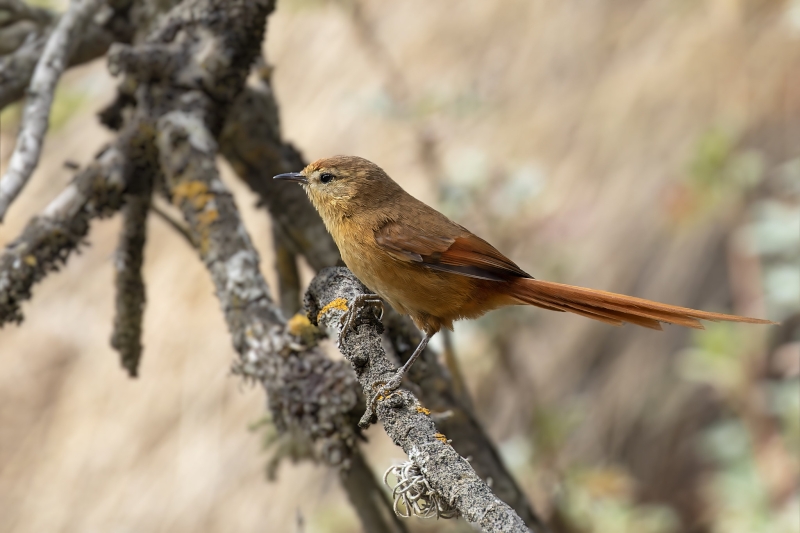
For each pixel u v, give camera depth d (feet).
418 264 21.08
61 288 43.50
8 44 23.88
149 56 20.86
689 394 38.73
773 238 31.58
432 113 33.14
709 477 37.19
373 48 39.91
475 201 33.63
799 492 32.12
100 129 42.63
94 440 40.63
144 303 22.70
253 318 18.04
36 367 42.55
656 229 38.73
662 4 42.39
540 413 33.88
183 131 19.98
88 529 38.63
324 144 41.29
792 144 37.52
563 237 38.40
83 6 20.36
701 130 39.09
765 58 39.47
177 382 40.45
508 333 34.83
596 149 40.52
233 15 21.18
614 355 40.11
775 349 35.83
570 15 43.32
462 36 43.52
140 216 21.67
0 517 39.81
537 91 42.06
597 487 32.63
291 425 18.51
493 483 24.23
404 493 13.88
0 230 40.88
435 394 23.67
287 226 24.54
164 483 39.22
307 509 37.73
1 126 34.58
